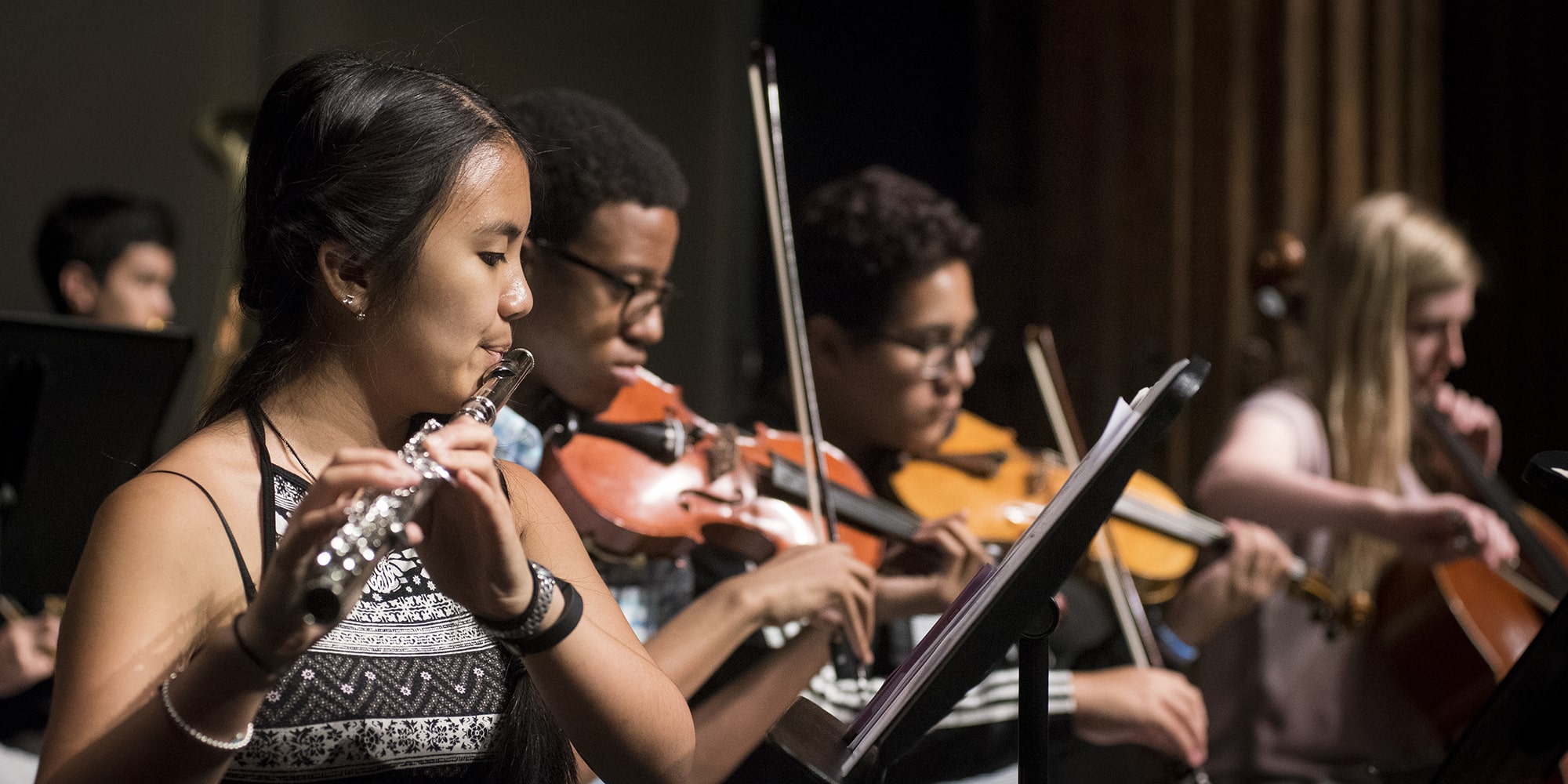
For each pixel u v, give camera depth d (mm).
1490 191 6867
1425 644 4223
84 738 1532
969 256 3523
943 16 6703
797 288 3211
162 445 6086
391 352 1795
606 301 2734
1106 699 3488
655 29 6898
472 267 1791
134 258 5293
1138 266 6117
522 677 1939
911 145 6691
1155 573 3973
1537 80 6844
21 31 6609
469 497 1583
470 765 1854
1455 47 6891
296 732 1725
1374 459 4441
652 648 2555
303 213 1773
